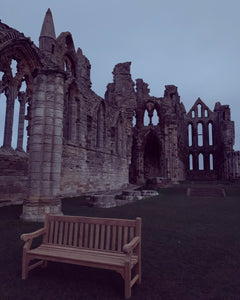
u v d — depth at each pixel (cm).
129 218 961
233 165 3616
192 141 5831
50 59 1027
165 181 3083
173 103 4475
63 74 1039
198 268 442
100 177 2380
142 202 1578
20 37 1357
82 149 2075
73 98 2017
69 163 1891
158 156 4819
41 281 380
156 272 422
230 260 485
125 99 3180
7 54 1362
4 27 1317
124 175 3023
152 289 356
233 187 2683
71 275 404
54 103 1010
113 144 2728
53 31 1231
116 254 380
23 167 1523
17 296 332
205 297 334
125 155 3077
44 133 977
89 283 374
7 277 395
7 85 1438
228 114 4884
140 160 4309
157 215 1037
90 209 1215
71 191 1902
